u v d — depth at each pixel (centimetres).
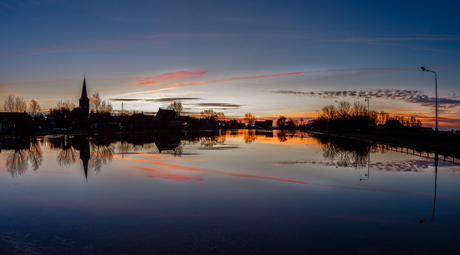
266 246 654
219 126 14488
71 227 767
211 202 984
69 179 1358
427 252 631
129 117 9900
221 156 2266
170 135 5806
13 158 2106
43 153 2436
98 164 1817
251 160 2033
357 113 9319
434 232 739
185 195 1072
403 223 801
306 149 2930
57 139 4316
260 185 1239
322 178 1395
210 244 664
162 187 1198
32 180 1340
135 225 778
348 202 993
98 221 809
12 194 1091
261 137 5581
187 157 2191
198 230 745
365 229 756
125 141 3922
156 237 702
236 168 1681
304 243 670
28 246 659
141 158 2119
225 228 757
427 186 1234
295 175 1471
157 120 10738
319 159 2102
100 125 7531
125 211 893
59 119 8194
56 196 1060
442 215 866
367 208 929
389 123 8612
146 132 7256
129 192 1116
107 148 2894
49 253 627
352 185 1248
